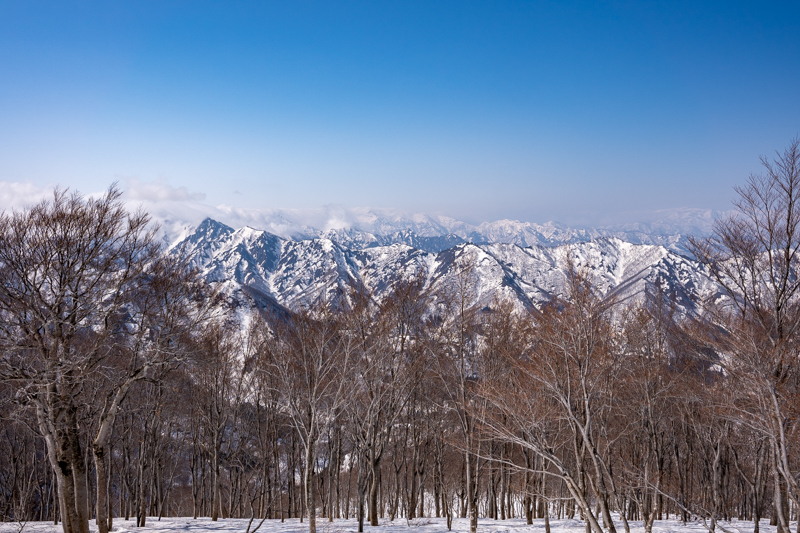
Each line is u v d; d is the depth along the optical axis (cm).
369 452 2692
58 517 3416
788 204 1371
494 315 2459
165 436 3378
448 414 3144
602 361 1727
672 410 2758
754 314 1409
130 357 1941
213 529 2625
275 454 3416
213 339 2744
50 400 1658
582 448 1603
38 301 1586
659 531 2598
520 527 2738
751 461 2886
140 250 1842
